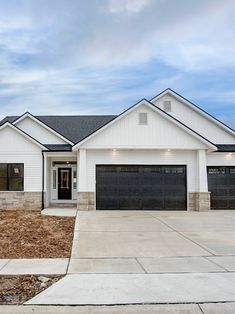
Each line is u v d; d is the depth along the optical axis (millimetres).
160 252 8961
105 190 19328
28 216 16125
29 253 8758
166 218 15867
